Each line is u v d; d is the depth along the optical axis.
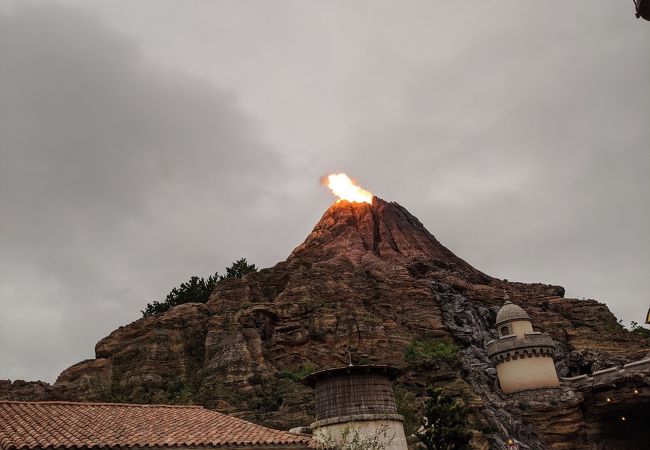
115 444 22.12
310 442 27.56
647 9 29.56
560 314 87.38
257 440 25.30
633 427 61.03
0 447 20.05
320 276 80.00
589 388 60.75
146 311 85.56
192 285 89.44
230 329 67.56
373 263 94.75
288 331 67.69
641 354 72.44
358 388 30.56
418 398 53.31
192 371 64.06
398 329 71.06
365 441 28.52
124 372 62.91
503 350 64.69
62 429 23.27
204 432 25.56
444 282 89.31
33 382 58.50
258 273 87.31
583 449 58.09
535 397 61.22
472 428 50.12
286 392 56.00
